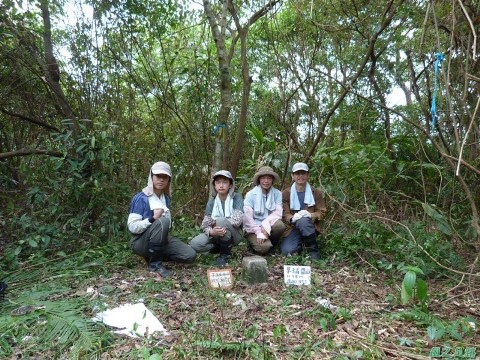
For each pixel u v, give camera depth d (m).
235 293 3.45
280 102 6.36
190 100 5.84
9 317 2.84
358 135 6.70
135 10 5.52
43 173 5.18
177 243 4.16
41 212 5.09
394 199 5.70
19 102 5.91
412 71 4.62
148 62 5.81
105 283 3.68
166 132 6.05
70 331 2.65
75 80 5.58
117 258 4.32
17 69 5.56
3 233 5.37
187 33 6.33
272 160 5.80
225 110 5.49
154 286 3.55
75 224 4.81
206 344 2.48
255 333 2.70
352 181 5.34
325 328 2.78
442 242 4.40
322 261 4.27
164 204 4.09
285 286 3.64
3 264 4.17
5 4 5.10
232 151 6.30
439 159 5.48
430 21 4.08
